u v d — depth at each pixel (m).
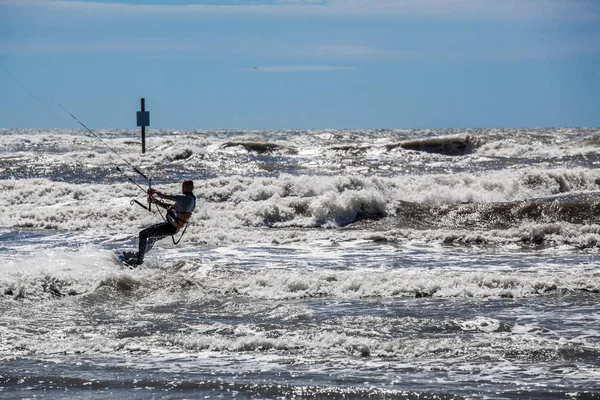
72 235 70.38
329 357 32.09
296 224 77.88
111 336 35.34
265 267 54.41
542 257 59.72
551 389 27.53
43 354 32.56
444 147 166.88
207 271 50.12
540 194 94.88
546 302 42.81
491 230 70.56
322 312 40.28
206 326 37.06
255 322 37.97
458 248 64.44
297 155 161.25
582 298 43.81
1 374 29.44
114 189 90.88
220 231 70.44
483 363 31.02
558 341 34.09
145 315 39.50
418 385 28.08
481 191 92.06
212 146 172.00
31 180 94.25
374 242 67.25
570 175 98.31
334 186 88.50
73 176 116.88
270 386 27.92
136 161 145.12
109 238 68.69
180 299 43.16
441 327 36.69
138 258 52.59
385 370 30.12
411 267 54.66
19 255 58.62
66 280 45.31
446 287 46.06
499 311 40.50
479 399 26.41
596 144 162.12
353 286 46.25
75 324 37.50
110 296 43.41
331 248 64.12
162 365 30.92
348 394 27.08
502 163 140.50
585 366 30.50
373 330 36.25
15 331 35.91
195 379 28.78
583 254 61.25
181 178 115.44
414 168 133.62
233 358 32.03
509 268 54.22
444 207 79.75
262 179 90.56
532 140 180.50
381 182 90.38
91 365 30.86
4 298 42.59
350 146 167.88
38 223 76.56
